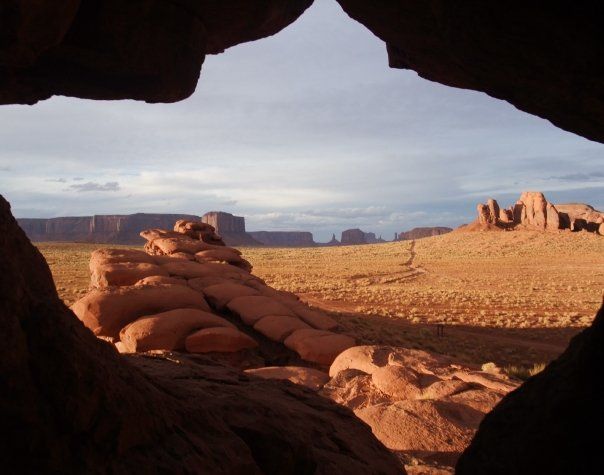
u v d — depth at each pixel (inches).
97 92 236.5
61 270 2203.5
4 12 150.5
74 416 83.6
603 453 90.6
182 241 1076.5
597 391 99.0
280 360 637.9
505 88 165.9
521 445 109.7
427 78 221.0
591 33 118.1
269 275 2311.8
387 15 176.7
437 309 1350.9
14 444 74.3
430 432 292.4
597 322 110.4
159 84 234.8
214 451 113.0
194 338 574.9
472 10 135.0
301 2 265.7
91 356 94.7
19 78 215.3
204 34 241.4
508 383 374.0
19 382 79.1
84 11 195.0
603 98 135.4
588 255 2940.5
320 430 175.5
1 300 83.4
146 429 99.5
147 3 202.7
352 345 641.0
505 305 1438.2
